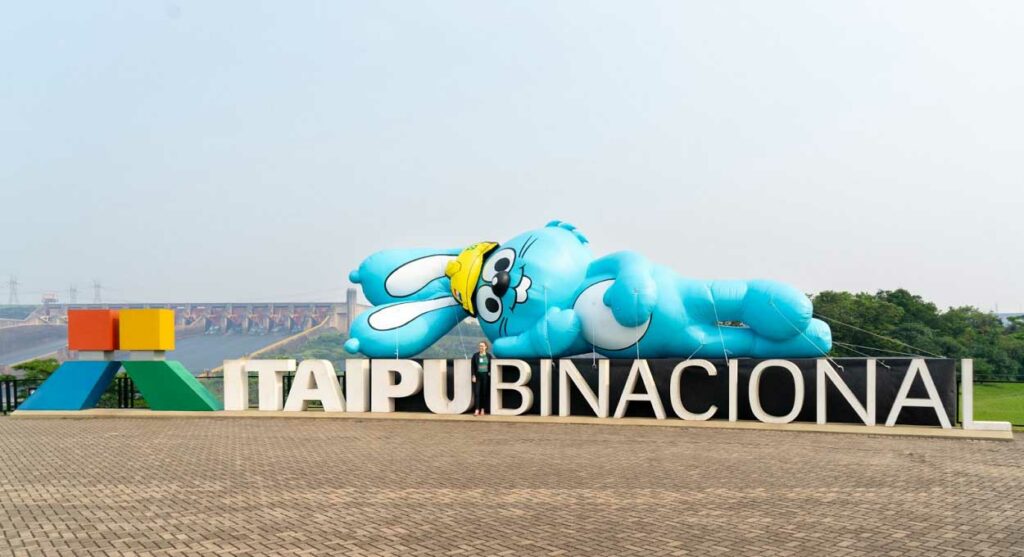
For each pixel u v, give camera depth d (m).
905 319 45.31
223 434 15.68
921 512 7.93
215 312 137.00
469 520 7.62
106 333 21.31
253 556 6.34
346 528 7.30
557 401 18.47
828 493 8.97
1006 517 7.70
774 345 16.94
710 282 17.52
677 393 16.94
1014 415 22.97
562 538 6.88
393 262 21.47
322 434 15.53
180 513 8.02
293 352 111.75
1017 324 51.78
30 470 11.08
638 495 8.88
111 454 12.77
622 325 17.31
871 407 15.51
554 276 18.38
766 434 14.81
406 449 13.06
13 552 6.54
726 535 6.98
